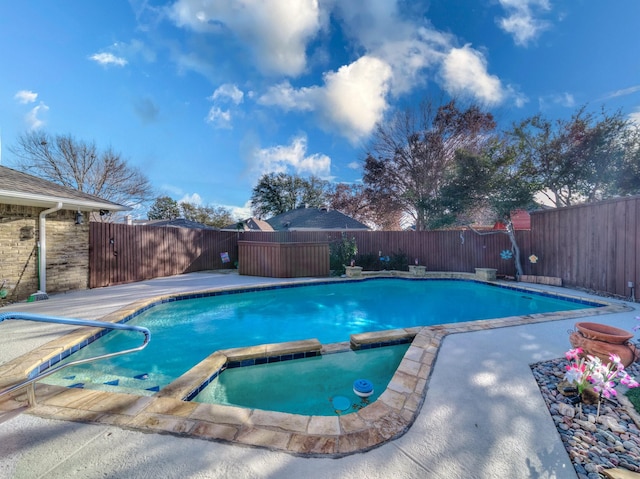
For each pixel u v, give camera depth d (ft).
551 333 18.21
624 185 44.70
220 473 7.38
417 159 75.77
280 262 42.47
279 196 126.72
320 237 57.31
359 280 42.34
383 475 7.42
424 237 50.39
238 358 15.78
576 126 50.31
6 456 7.89
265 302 34.68
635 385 9.85
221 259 55.42
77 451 8.10
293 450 8.23
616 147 44.88
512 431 9.17
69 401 10.60
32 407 10.15
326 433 8.98
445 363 13.98
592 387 10.59
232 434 8.86
